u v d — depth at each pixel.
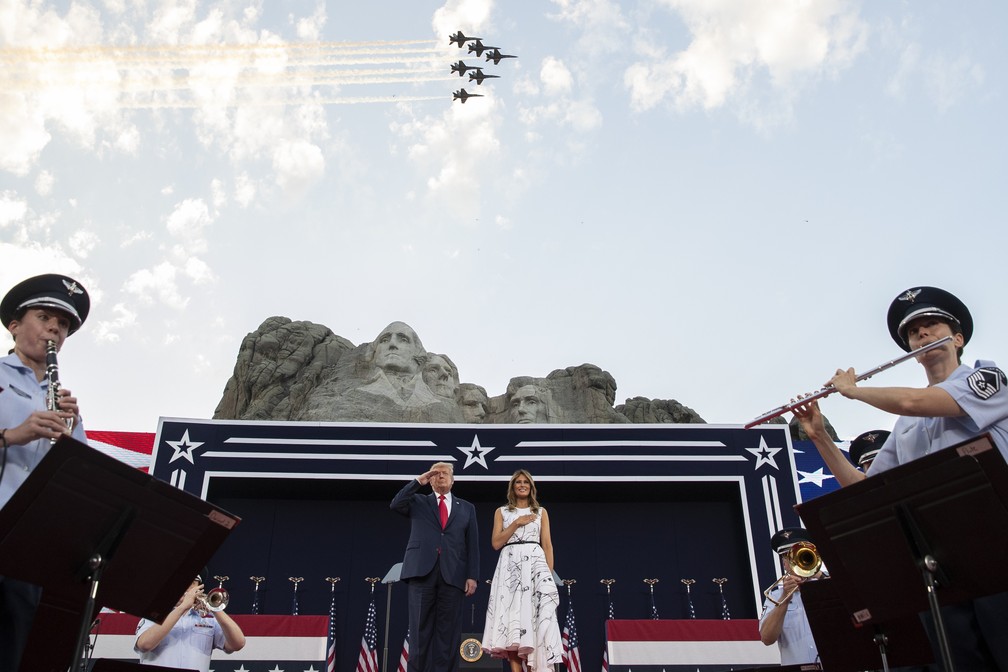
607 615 13.96
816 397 5.54
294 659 10.45
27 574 4.37
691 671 10.97
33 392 5.22
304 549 14.19
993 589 4.13
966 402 4.75
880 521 4.39
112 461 4.45
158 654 8.09
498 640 8.59
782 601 7.98
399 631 13.62
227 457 14.02
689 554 14.45
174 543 4.63
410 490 9.33
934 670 6.11
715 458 14.33
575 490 14.51
